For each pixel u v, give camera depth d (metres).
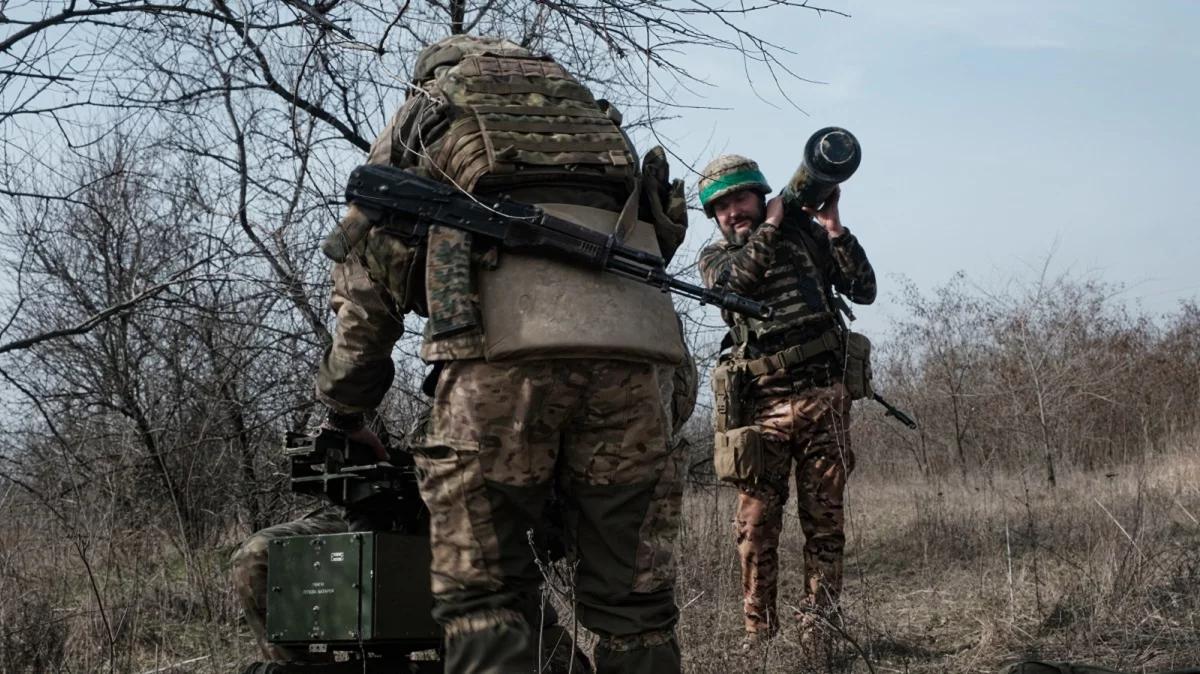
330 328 6.03
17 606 4.65
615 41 3.51
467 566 2.76
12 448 6.48
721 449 4.97
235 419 6.43
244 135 5.69
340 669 3.16
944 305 12.23
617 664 2.83
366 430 3.38
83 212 6.36
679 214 3.07
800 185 4.86
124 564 5.39
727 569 5.51
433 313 2.70
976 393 11.40
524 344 2.67
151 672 4.45
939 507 7.38
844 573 6.38
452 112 2.89
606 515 2.82
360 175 2.85
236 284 5.70
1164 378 12.38
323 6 4.34
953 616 5.10
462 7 5.08
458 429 2.75
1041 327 12.11
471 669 2.72
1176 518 6.95
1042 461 10.80
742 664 4.39
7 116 4.47
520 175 2.82
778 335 5.05
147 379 6.40
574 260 2.79
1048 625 4.75
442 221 2.79
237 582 3.40
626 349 2.74
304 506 6.45
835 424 4.96
